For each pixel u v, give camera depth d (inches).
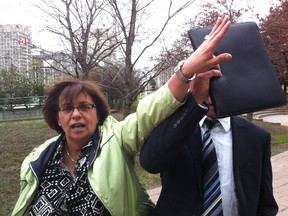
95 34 263.1
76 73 253.9
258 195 65.6
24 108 844.6
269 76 55.8
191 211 62.6
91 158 68.4
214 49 51.8
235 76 54.6
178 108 57.5
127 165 68.9
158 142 58.2
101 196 64.2
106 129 72.9
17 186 223.1
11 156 313.7
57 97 75.4
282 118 802.8
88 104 72.4
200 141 65.5
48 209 68.7
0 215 172.6
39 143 384.5
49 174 72.2
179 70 54.6
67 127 72.3
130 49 245.4
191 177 63.8
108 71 272.2
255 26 59.3
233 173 63.6
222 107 52.8
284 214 168.6
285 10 527.2
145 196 74.0
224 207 62.6
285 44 472.7
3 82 1046.4
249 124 68.6
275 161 293.4
